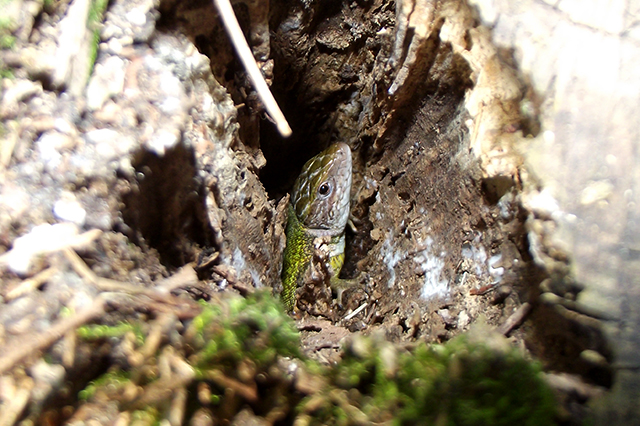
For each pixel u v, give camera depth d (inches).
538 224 2.2
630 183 2.1
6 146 2.0
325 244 4.9
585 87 2.3
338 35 4.7
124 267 2.1
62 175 2.0
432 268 3.6
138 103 2.3
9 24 2.2
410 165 4.1
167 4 2.7
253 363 1.9
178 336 1.9
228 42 3.2
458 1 2.9
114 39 2.5
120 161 2.1
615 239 2.0
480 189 2.9
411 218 4.0
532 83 2.4
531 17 2.5
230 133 3.0
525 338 2.4
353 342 2.3
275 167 5.8
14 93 2.1
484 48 2.7
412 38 3.2
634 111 2.2
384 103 4.1
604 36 2.4
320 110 5.3
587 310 1.9
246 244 3.2
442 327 3.0
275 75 4.7
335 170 4.8
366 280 4.6
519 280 2.6
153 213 2.6
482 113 2.7
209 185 2.7
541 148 2.3
